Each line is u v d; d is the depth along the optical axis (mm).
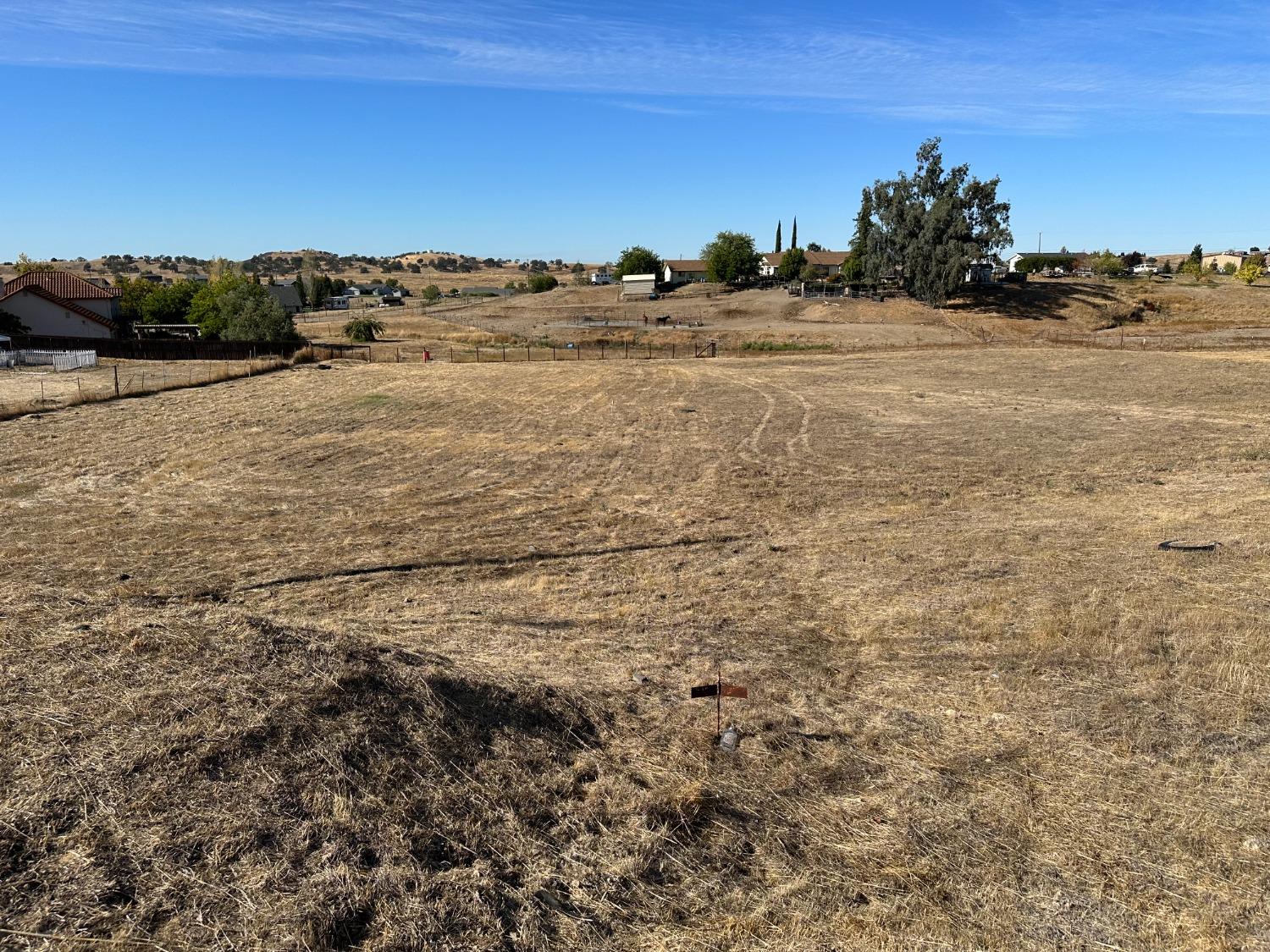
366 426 28500
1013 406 33438
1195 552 14312
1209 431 27391
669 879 5996
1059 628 10977
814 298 90000
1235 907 5902
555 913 5488
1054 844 6617
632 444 26203
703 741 7926
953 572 13680
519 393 37094
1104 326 76562
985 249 91438
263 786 5887
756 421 30453
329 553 14922
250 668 7434
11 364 45969
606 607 12305
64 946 4453
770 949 5375
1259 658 9992
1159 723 8570
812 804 7105
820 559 14688
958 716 8789
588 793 6898
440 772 6605
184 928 4695
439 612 11953
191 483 20359
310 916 4879
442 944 4957
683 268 128125
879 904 5875
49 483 20031
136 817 5418
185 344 53062
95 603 9227
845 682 9617
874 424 29812
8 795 5438
